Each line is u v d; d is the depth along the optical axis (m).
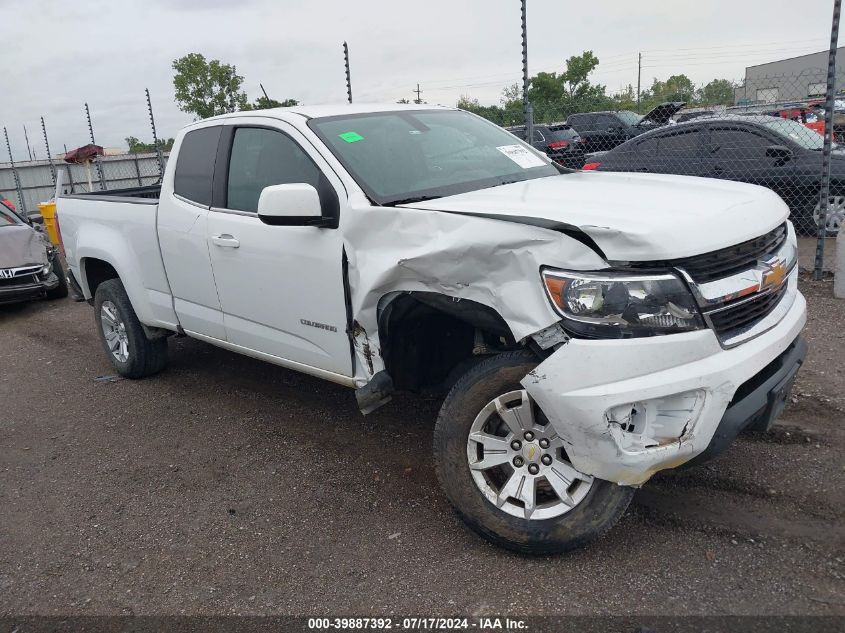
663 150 9.18
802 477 3.46
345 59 9.00
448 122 4.43
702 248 2.65
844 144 8.88
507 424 2.96
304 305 3.78
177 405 5.19
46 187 21.94
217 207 4.34
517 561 3.04
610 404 2.59
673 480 3.53
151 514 3.71
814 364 4.83
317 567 3.14
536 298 2.74
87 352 6.83
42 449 4.64
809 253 7.98
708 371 2.62
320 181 3.66
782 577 2.79
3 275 8.51
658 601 2.72
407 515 3.49
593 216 2.77
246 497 3.80
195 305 4.70
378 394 3.46
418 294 3.11
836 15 6.44
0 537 3.60
